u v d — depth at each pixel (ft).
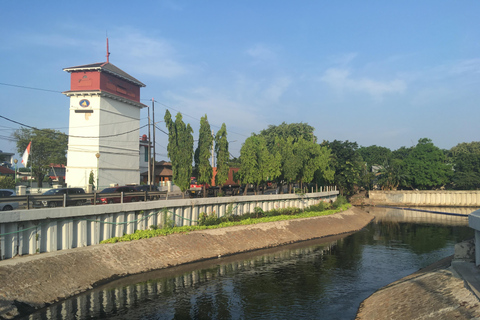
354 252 115.85
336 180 269.64
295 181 190.49
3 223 67.26
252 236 121.39
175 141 128.98
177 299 68.49
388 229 172.65
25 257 69.31
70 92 178.09
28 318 56.39
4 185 148.56
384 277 87.10
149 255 88.89
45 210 73.46
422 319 49.42
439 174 317.42
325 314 63.16
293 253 112.57
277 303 68.23
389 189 333.01
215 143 148.77
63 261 71.92
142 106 209.05
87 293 68.69
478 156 322.34
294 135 323.78
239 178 161.07
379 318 57.06
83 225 83.20
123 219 94.53
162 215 106.63
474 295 48.55
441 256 110.63
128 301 66.23
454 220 211.61
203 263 95.55
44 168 234.99
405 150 424.46
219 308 64.90
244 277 84.58
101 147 178.40
